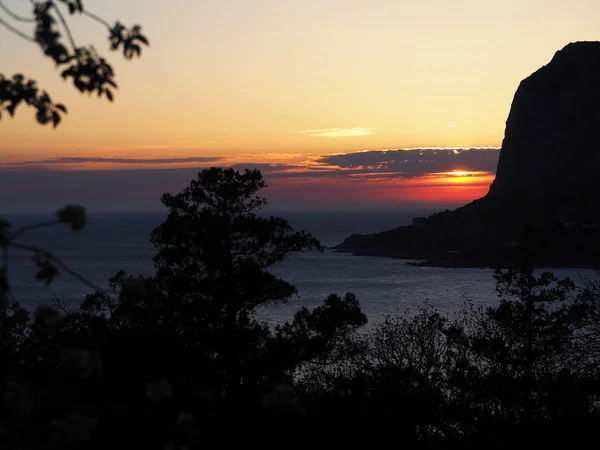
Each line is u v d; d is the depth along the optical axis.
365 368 26.02
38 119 4.55
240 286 26.83
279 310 78.75
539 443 21.58
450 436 23.78
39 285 108.62
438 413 23.48
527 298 25.66
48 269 4.30
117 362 18.33
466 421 23.25
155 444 10.97
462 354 25.86
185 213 28.36
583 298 24.36
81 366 4.93
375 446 21.33
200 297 26.86
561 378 22.12
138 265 190.12
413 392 24.20
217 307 26.36
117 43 4.54
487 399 23.81
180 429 6.28
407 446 22.33
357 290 137.75
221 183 28.58
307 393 23.89
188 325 25.25
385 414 22.55
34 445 4.94
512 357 24.58
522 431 22.22
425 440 23.50
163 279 26.53
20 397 4.62
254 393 19.39
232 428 16.05
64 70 4.46
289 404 5.10
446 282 152.62
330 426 20.78
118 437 11.11
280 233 28.30
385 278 167.12
